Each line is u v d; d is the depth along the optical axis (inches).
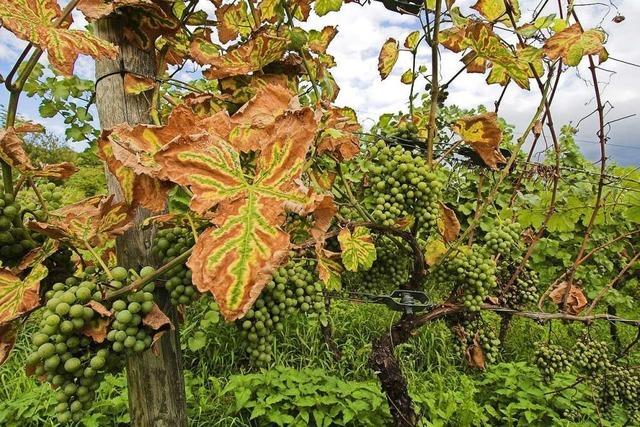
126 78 53.4
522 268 99.5
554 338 189.2
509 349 190.1
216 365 158.9
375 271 82.7
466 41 70.1
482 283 80.5
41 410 132.3
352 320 190.9
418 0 69.1
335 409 128.3
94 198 54.2
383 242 81.0
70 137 119.7
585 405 139.5
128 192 44.7
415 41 78.4
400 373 80.7
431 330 179.6
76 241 44.9
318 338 173.8
